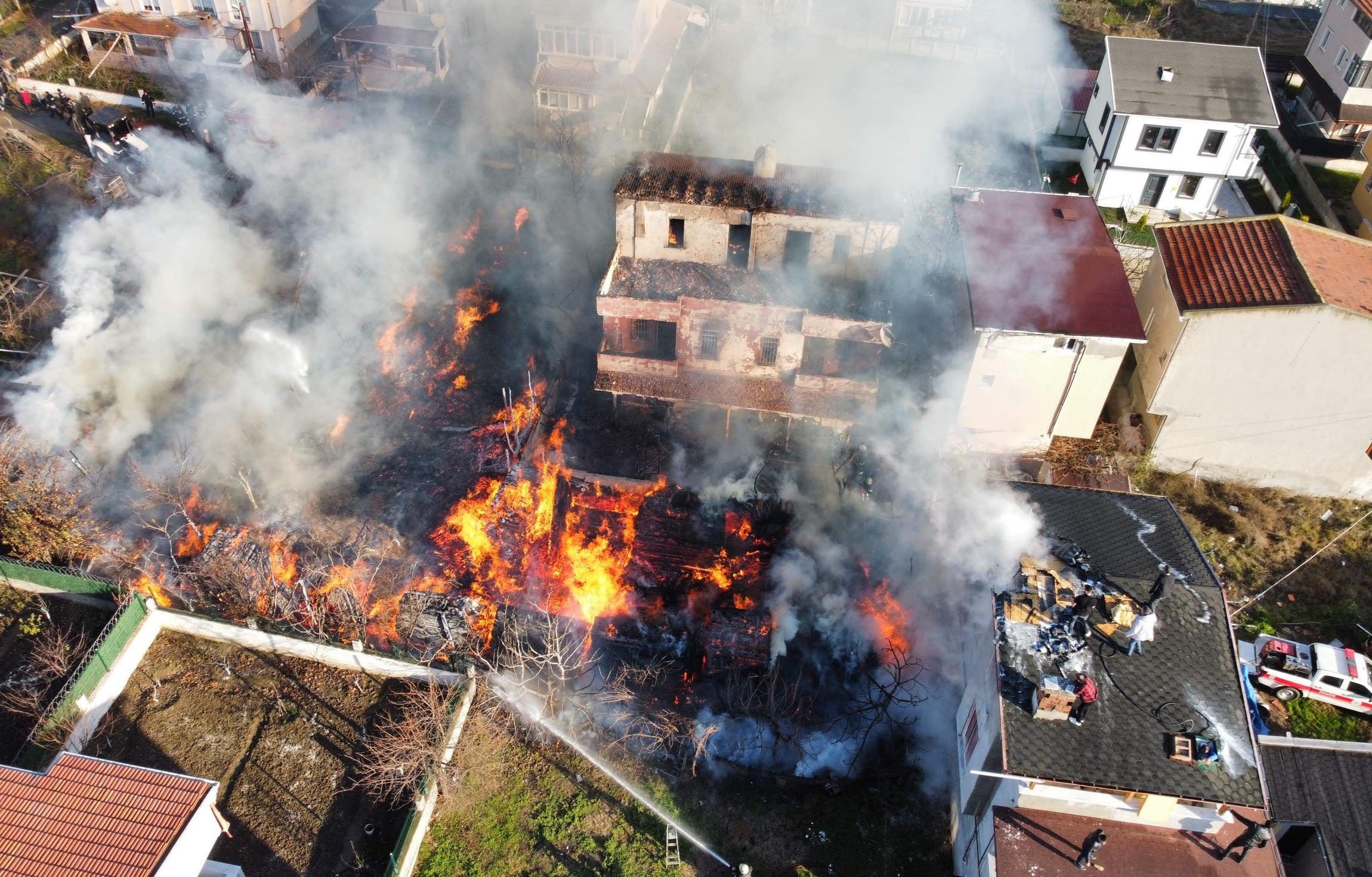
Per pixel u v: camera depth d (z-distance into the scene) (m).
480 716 34.09
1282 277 38.38
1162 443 41.88
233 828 31.28
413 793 31.38
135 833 25.81
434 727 32.16
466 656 35.00
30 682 33.28
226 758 32.91
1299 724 35.28
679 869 30.94
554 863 31.09
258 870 30.44
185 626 35.56
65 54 61.59
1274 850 27.00
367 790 32.22
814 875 30.98
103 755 32.50
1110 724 26.02
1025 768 25.23
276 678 35.00
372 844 31.11
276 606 37.03
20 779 26.91
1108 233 40.88
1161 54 55.56
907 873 31.14
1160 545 30.44
